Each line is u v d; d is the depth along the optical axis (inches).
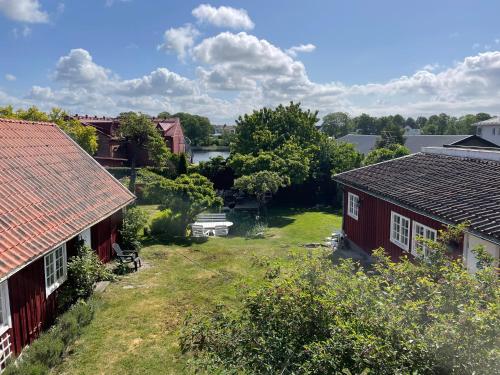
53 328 330.0
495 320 127.5
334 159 1155.3
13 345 294.5
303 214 1005.8
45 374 271.3
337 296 157.1
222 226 751.7
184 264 539.5
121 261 511.5
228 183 1163.9
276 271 188.9
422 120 5344.5
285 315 155.9
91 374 283.6
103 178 552.7
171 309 391.9
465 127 3782.0
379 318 140.3
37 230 333.1
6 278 262.4
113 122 1636.3
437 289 159.9
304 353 138.0
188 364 164.2
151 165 1513.3
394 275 180.7
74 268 394.0
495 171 453.1
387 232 506.9
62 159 516.7
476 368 119.2
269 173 903.7
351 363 130.8
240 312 168.1
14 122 509.4
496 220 308.3
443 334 126.9
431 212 368.8
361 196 585.0
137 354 309.7
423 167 550.6
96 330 348.5
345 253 602.9
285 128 1235.9
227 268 519.8
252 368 141.3
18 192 368.2
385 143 1813.5
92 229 471.5
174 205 715.4
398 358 127.6
